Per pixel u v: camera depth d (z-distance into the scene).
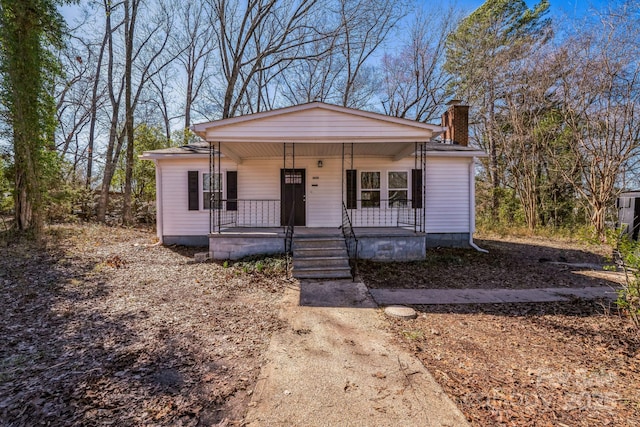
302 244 8.12
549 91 15.94
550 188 17.31
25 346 3.73
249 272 7.23
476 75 19.22
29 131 10.65
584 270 7.82
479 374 3.17
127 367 3.26
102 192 16.06
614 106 13.31
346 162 10.89
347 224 10.77
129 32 15.58
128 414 2.54
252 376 3.13
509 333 4.20
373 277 7.05
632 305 4.48
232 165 10.89
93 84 20.03
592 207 14.34
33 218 11.02
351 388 2.93
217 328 4.31
